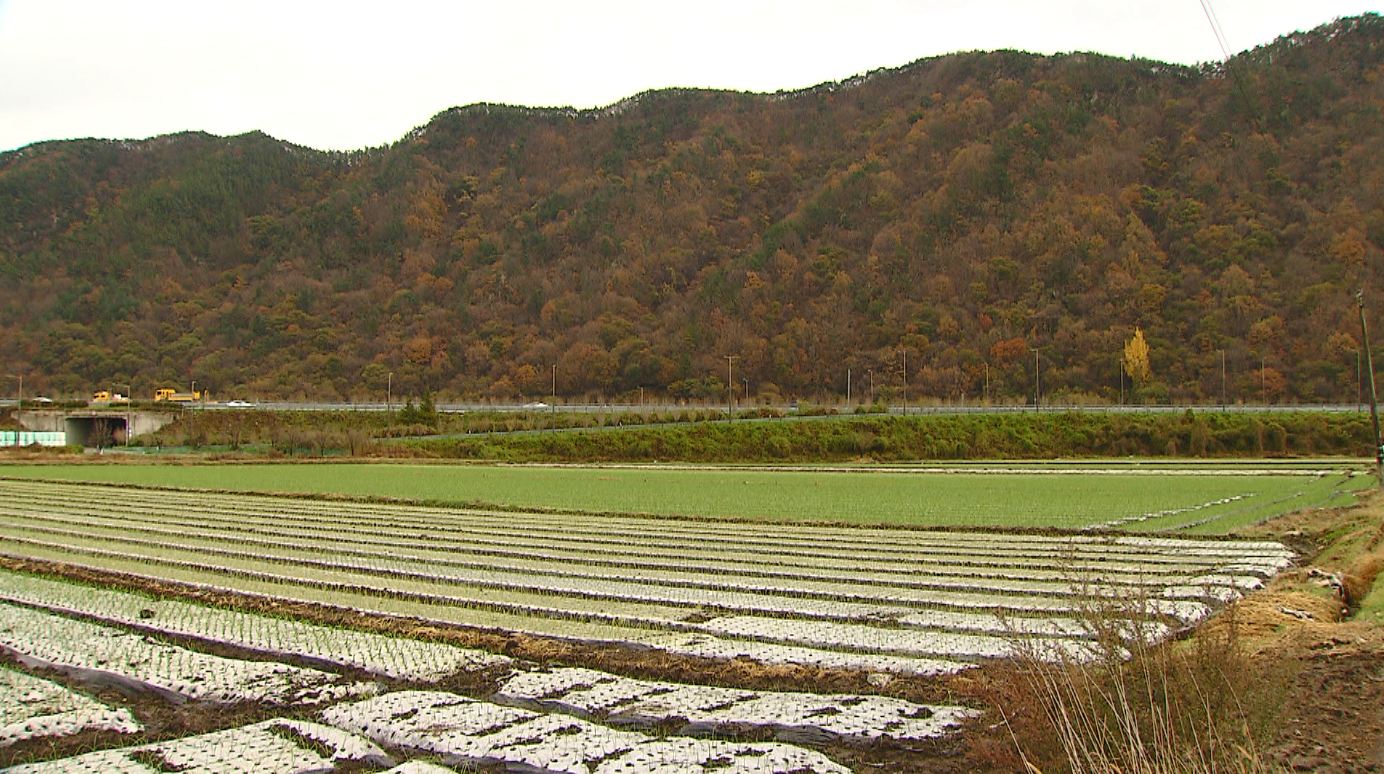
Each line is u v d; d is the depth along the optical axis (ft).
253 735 41.04
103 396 397.60
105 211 620.08
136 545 96.89
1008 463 250.16
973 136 562.25
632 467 234.38
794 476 203.82
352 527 113.50
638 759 38.14
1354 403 330.95
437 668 50.93
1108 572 81.30
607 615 63.87
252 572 80.59
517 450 268.82
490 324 498.28
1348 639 49.21
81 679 50.19
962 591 73.26
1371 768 33.86
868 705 44.09
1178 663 36.40
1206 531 108.37
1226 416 285.02
